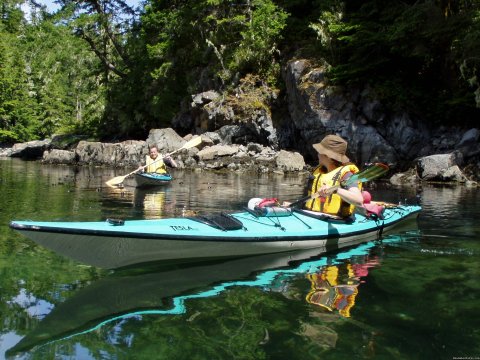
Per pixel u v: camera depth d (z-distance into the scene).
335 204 5.04
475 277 3.78
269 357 2.34
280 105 19.59
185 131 23.47
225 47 21.89
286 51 20.30
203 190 10.04
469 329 2.74
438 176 12.77
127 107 27.39
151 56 24.36
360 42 16.03
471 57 13.27
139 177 10.60
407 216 6.20
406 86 15.64
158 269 3.89
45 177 12.64
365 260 4.29
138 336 2.58
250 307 3.04
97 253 3.66
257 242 4.30
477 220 6.48
